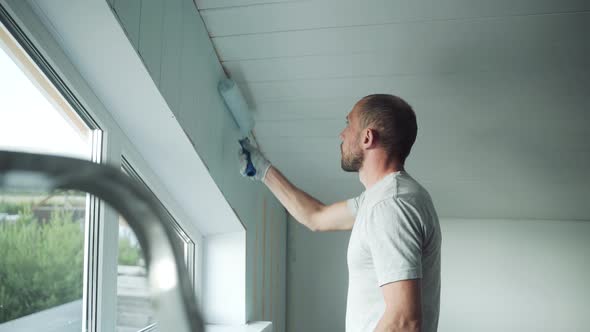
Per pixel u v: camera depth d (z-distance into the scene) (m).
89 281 1.27
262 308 2.23
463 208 2.61
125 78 1.13
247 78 1.71
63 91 1.12
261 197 2.20
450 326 2.69
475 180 2.31
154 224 0.31
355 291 1.17
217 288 1.92
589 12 1.34
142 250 0.32
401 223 1.05
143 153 1.44
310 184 2.48
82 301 1.27
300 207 1.62
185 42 1.32
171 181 1.58
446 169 2.24
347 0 1.37
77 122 1.23
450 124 1.90
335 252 2.81
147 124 1.30
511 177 2.24
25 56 1.03
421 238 1.07
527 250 2.63
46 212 1.26
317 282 2.82
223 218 1.81
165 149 1.41
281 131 2.02
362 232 1.14
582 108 1.73
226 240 1.92
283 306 2.76
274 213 2.50
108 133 1.26
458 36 1.47
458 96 1.73
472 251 2.69
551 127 1.86
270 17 1.44
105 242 1.29
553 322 2.59
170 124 1.28
